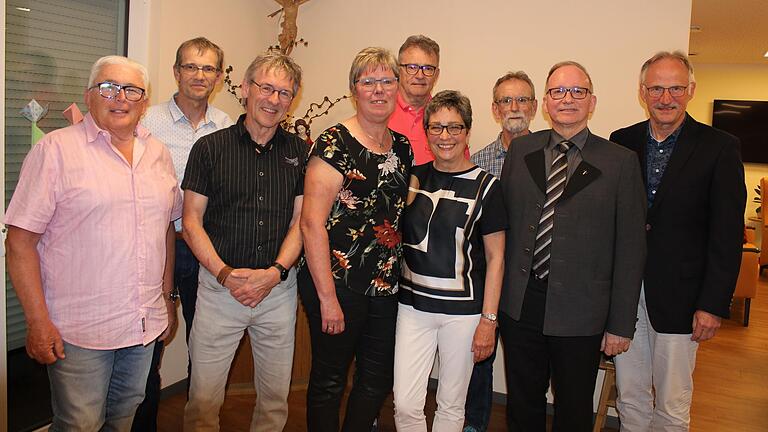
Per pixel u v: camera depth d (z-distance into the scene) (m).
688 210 2.04
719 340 4.73
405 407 1.92
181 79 2.31
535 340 1.96
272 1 3.70
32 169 1.57
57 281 1.61
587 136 1.94
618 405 2.35
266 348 2.04
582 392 1.90
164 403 2.97
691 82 2.09
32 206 1.54
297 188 2.00
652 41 3.00
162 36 2.85
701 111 8.26
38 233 1.57
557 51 3.18
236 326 1.97
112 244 1.63
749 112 7.98
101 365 1.69
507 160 2.08
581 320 1.86
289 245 1.94
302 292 1.89
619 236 1.87
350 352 1.86
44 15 2.44
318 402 1.87
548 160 1.97
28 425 2.44
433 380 3.40
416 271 1.89
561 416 1.93
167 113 2.36
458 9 3.37
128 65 1.65
